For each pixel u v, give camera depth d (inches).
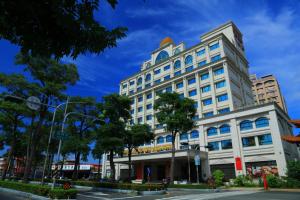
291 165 1082.1
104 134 1051.9
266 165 1267.2
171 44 2222.0
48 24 128.0
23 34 126.8
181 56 2020.2
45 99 1087.6
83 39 135.4
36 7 118.4
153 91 2162.9
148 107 2191.2
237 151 1392.7
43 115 1090.7
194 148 1460.4
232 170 1395.2
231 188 1092.5
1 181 927.0
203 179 1466.5
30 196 662.5
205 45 1861.5
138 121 2242.9
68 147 1171.3
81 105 1283.2
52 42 133.1
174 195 750.5
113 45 143.9
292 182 1011.9
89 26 133.1
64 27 124.7
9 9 117.4
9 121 1321.4
